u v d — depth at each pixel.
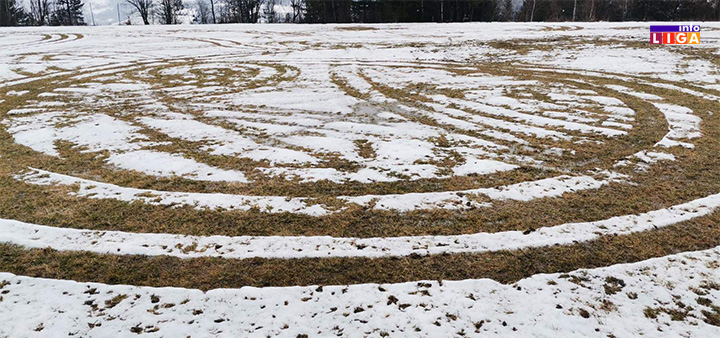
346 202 5.80
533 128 9.01
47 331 3.60
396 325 3.68
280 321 3.73
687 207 5.50
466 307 3.86
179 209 5.60
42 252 4.66
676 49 18.33
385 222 5.28
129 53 21.59
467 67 16.73
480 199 5.83
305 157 7.46
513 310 3.82
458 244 4.80
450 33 27.83
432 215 5.43
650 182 6.28
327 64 17.80
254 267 4.44
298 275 4.32
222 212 5.52
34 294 4.02
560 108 10.55
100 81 14.67
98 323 3.69
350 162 7.24
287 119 9.94
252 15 57.25
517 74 15.14
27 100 11.91
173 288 4.11
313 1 50.38
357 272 4.36
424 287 4.12
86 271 4.37
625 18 46.59
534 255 4.59
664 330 3.57
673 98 11.34
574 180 6.38
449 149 7.83
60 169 6.91
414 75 15.16
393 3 45.69
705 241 4.79
